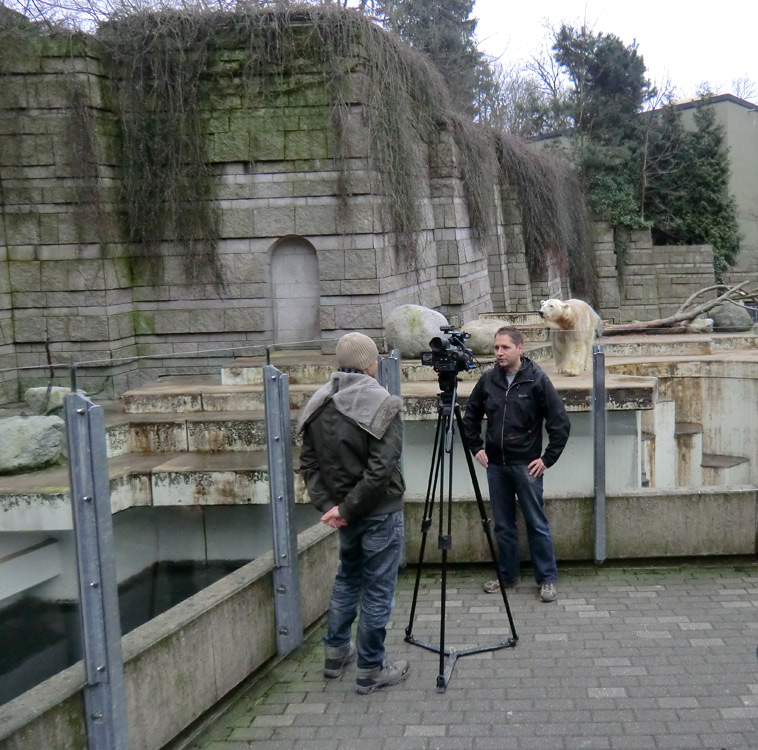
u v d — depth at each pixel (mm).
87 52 12578
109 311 12875
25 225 12773
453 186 16453
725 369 11242
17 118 12602
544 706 4312
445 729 4141
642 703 4293
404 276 14445
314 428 4426
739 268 36406
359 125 13062
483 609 5633
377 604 4469
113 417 7230
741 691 4379
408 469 8578
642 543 6289
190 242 13289
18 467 3582
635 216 31016
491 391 5879
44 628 3555
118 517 4785
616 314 30156
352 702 4457
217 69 13055
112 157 13078
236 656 4598
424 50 25469
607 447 7938
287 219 13242
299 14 12930
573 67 33844
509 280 22594
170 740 4059
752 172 36906
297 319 13508
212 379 6137
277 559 4996
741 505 6238
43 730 3373
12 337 12875
